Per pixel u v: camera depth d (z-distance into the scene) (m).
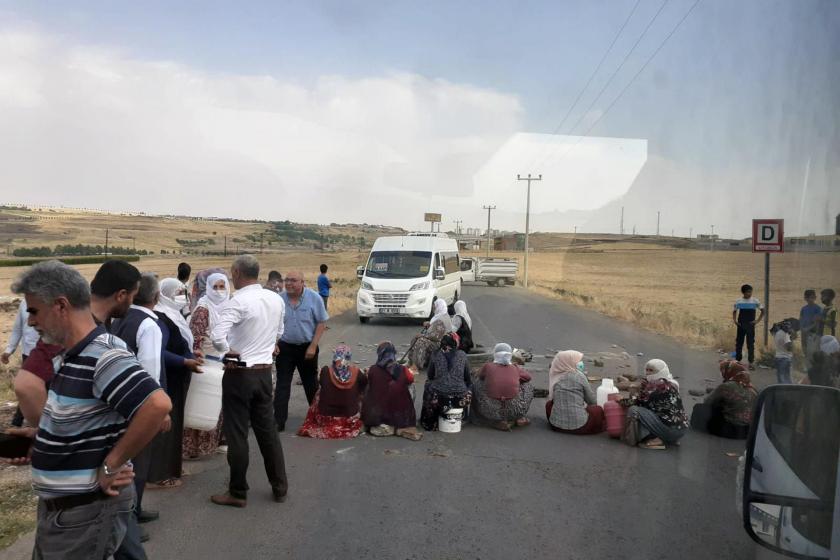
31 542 4.58
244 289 5.37
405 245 20.08
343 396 7.45
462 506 5.18
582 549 4.04
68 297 2.82
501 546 4.39
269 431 5.38
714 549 3.50
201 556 4.34
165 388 4.88
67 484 2.80
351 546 4.46
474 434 7.54
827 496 1.98
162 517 5.04
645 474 4.00
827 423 1.96
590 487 5.31
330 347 14.14
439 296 19.70
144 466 4.79
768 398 2.17
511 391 7.64
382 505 5.25
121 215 139.25
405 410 7.50
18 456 3.11
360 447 7.01
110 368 2.80
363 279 19.34
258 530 4.76
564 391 7.51
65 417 2.80
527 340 9.77
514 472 6.02
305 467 6.31
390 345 7.77
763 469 2.21
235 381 5.22
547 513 4.93
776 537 2.22
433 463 6.37
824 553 2.00
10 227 107.50
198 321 6.17
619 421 5.52
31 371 3.19
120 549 3.76
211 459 6.60
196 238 110.94
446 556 4.26
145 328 4.51
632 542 3.89
